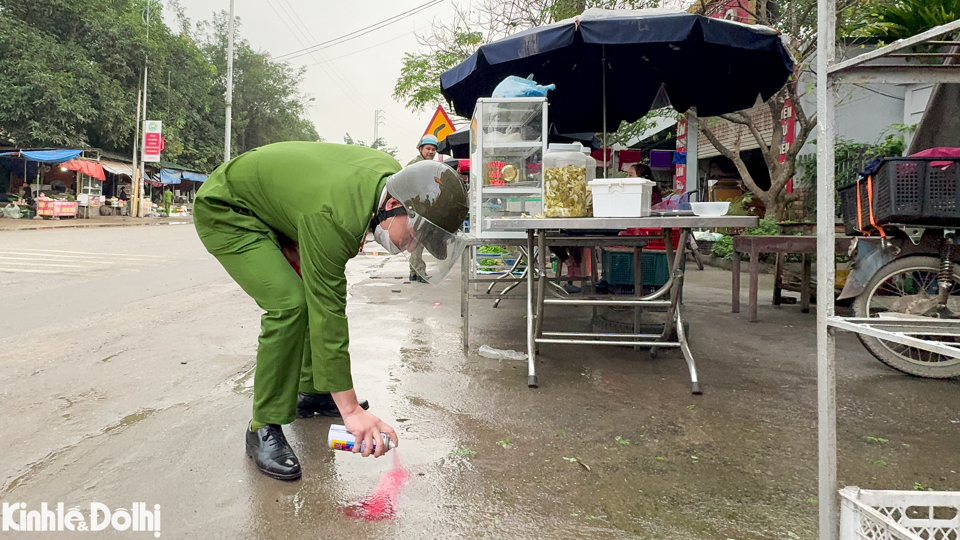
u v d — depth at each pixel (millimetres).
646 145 15734
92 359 3541
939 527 1429
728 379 3223
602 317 4320
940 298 3242
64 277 7008
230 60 23922
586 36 3877
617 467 2164
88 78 21312
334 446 1957
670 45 4773
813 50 7629
